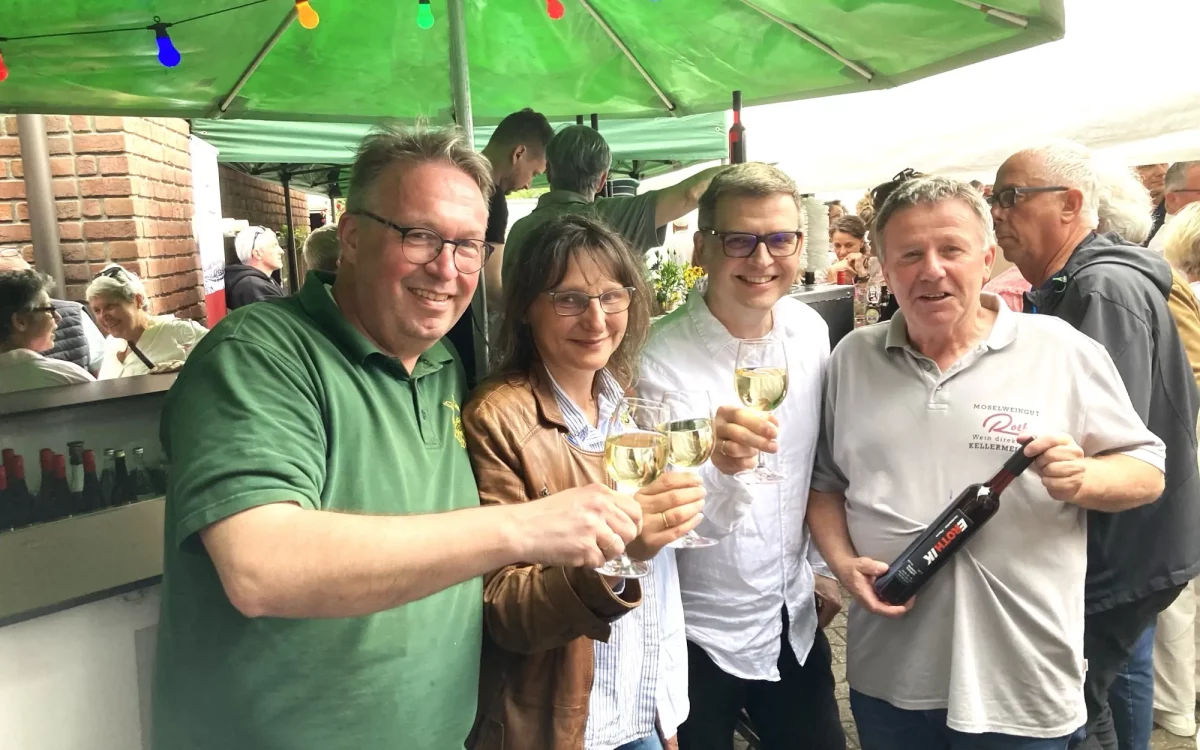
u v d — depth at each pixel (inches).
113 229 148.2
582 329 56.1
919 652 61.6
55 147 143.4
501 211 102.9
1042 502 58.3
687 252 203.3
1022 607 58.3
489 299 101.3
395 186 48.1
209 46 95.4
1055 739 59.2
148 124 157.6
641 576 52.6
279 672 43.5
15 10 78.4
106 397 68.4
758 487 68.4
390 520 37.9
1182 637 108.4
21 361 105.6
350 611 36.4
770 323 73.7
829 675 77.1
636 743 57.8
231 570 35.7
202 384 42.1
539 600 49.3
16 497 63.2
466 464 53.1
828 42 97.7
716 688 69.4
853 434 65.5
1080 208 76.9
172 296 169.2
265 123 190.1
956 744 62.2
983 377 60.5
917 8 83.0
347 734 44.6
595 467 56.4
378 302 49.0
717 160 233.3
